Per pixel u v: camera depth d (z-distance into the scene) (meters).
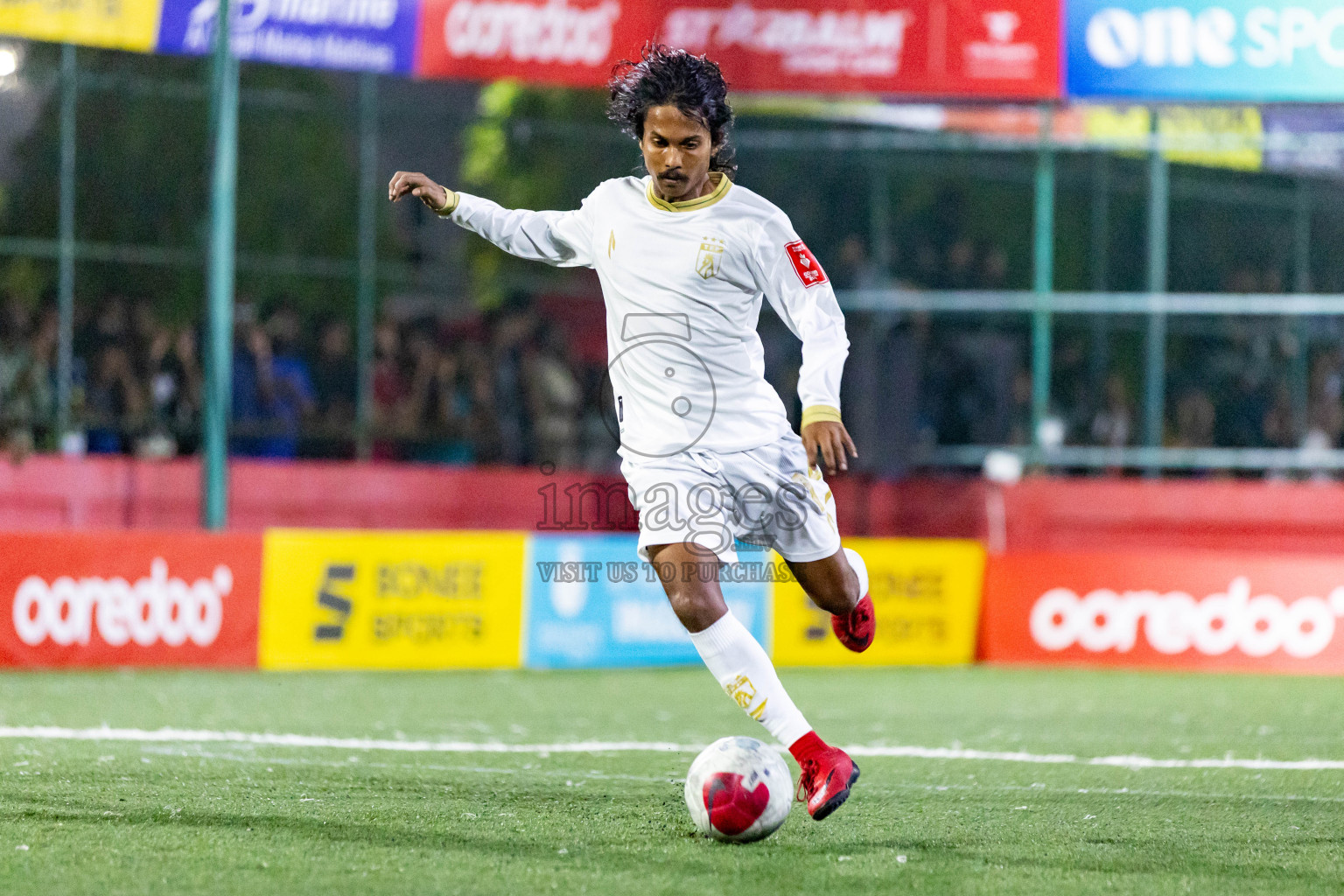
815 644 33.38
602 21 34.75
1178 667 33.66
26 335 40.62
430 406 44.91
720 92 13.40
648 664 32.94
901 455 43.78
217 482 34.38
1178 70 34.19
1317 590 33.47
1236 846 13.86
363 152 43.78
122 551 29.58
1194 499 43.41
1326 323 46.69
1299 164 44.06
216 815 14.51
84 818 14.24
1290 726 24.22
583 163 48.38
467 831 13.87
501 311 47.12
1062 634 34.22
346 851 12.90
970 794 16.86
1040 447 42.94
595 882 11.87
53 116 43.84
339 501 42.47
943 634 34.34
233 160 34.97
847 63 34.75
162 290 43.84
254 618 30.34
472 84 49.97
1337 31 33.78
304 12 34.53
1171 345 47.12
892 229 47.78
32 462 39.62
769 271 13.73
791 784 13.59
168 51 34.22
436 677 30.09
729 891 11.66
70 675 28.53
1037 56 34.50
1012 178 48.06
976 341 46.97
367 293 43.97
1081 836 14.23
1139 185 47.59
